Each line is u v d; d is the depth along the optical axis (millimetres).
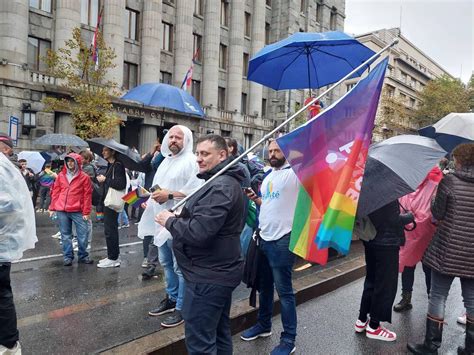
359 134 3016
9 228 2996
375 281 3863
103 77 19969
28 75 18219
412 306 5039
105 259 6090
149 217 4516
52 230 9000
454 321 4648
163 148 4312
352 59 4422
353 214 2910
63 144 13586
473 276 3396
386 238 3730
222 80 29500
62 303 4422
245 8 30578
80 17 20641
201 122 27156
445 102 48625
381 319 3850
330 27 38938
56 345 3402
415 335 4164
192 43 26703
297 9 33688
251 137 31188
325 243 2842
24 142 18141
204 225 2463
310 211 2982
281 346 3582
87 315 4086
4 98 17469
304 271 5891
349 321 4484
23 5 18219
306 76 4820
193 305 2574
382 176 3195
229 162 2766
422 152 3281
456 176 3484
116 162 5887
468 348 3533
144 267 5910
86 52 17953
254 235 3824
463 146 3482
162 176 4188
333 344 3893
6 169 3023
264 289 3936
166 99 5707
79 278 5367
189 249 2607
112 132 18469
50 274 5508
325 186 2965
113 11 21797
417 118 49406
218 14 28125
